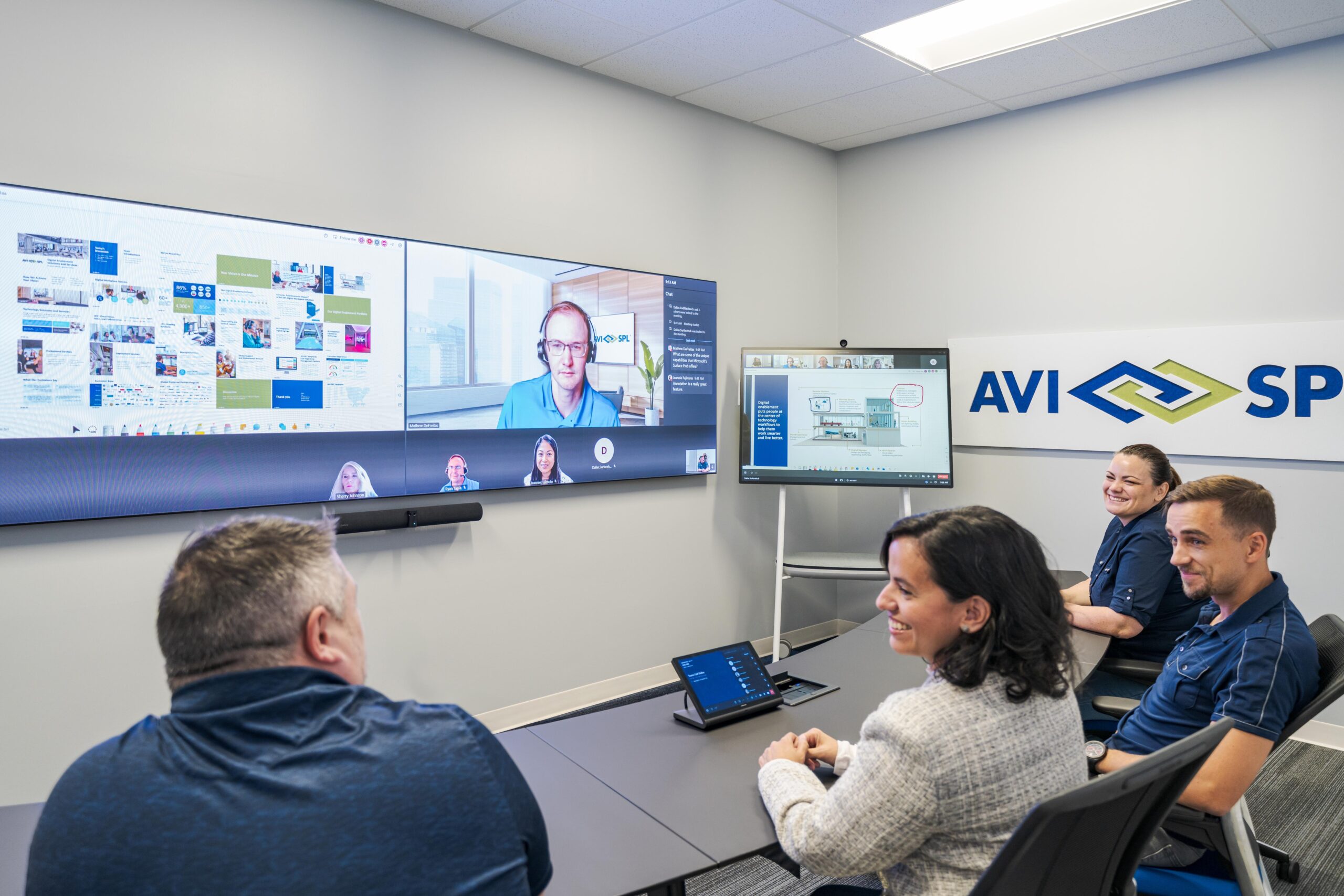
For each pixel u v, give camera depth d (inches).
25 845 51.4
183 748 31.2
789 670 84.5
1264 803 109.6
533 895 35.8
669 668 157.3
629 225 148.1
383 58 118.0
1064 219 154.6
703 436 159.5
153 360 98.6
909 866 46.7
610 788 59.1
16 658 91.7
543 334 135.0
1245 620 65.8
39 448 91.5
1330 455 127.1
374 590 118.6
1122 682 97.3
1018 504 161.3
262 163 107.2
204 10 102.3
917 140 174.2
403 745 32.8
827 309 186.1
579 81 140.4
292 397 109.3
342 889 29.1
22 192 89.7
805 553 183.2
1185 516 67.8
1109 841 44.3
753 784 59.6
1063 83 145.8
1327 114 127.3
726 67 139.6
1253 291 134.5
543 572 138.0
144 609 99.9
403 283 119.1
